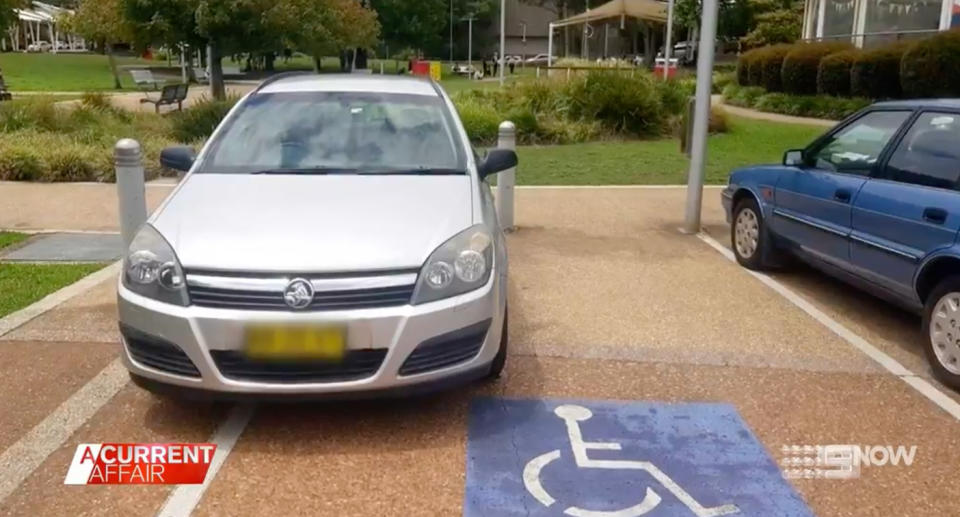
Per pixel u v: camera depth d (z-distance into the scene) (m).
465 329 3.85
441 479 3.52
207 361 3.62
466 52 75.75
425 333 3.72
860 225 5.40
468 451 3.77
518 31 77.00
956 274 4.58
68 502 3.33
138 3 18.03
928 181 4.90
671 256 7.61
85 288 6.19
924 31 20.50
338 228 3.91
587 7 60.84
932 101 5.23
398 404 4.25
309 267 3.63
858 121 5.87
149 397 4.29
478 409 4.20
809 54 22.09
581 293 6.33
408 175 4.70
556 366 4.79
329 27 21.17
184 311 3.65
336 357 3.61
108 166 11.41
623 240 8.23
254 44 18.94
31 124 13.86
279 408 4.18
